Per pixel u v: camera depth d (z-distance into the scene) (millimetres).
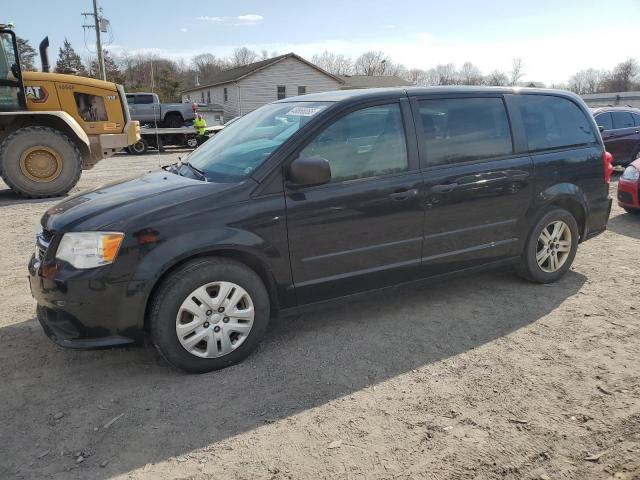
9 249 6160
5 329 3926
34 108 10594
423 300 4465
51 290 3037
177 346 3158
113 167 16031
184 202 3182
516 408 2867
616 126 12016
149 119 24641
